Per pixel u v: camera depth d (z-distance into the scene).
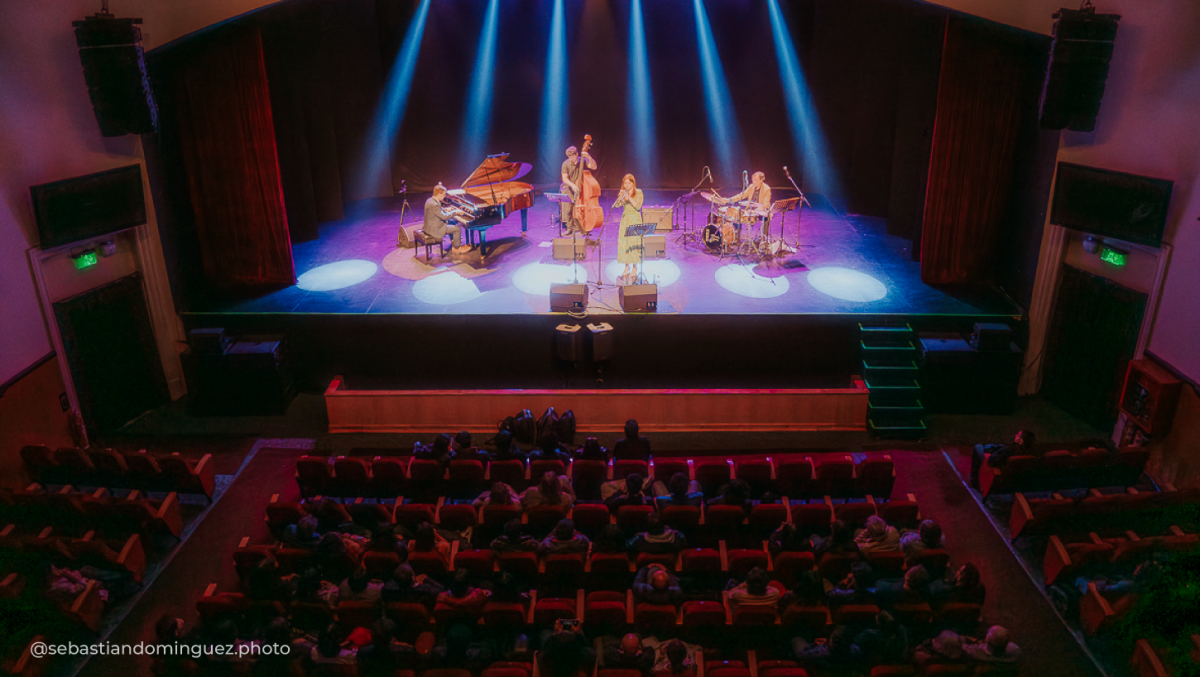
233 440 11.50
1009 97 11.98
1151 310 10.28
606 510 8.40
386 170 18.50
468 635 6.70
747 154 18.72
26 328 9.92
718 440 11.48
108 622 8.19
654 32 17.86
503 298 12.78
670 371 12.55
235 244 12.98
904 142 15.23
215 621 6.76
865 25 16.09
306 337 12.35
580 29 17.81
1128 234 10.34
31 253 9.92
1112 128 10.52
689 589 7.78
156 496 10.11
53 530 8.94
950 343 11.87
